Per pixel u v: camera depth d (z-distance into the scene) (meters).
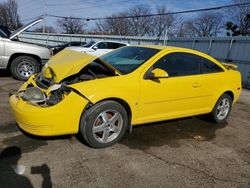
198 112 4.74
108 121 3.57
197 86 4.47
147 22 50.38
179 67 4.31
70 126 3.35
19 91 3.92
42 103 3.36
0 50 7.52
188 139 4.27
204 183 3.04
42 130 3.27
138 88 3.71
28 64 7.89
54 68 3.67
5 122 4.27
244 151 4.03
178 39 15.66
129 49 4.64
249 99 8.22
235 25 34.22
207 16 47.34
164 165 3.35
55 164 3.13
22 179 2.80
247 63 11.40
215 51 13.09
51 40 34.66
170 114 4.30
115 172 3.08
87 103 3.34
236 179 3.20
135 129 4.46
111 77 3.59
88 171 3.05
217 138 4.45
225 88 4.99
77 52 4.07
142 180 2.98
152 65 3.95
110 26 55.19
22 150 3.40
